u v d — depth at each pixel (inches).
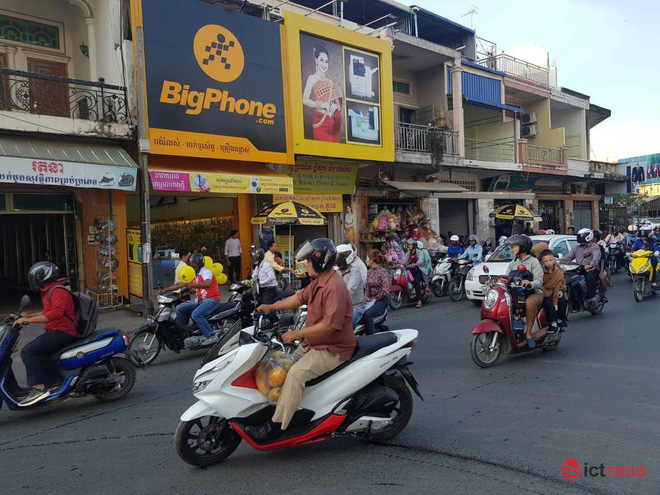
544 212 1075.9
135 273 462.9
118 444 176.1
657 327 328.5
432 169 765.9
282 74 557.3
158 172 453.7
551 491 130.4
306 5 729.0
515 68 984.3
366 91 642.2
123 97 466.6
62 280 212.7
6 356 196.9
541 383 224.2
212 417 155.1
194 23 484.7
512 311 259.0
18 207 434.3
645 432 165.3
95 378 211.9
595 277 370.9
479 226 894.4
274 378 149.7
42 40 515.5
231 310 306.0
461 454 154.6
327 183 648.4
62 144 425.1
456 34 898.1
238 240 585.9
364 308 265.7
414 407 199.2
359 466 148.9
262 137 539.2
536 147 940.6
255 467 151.5
